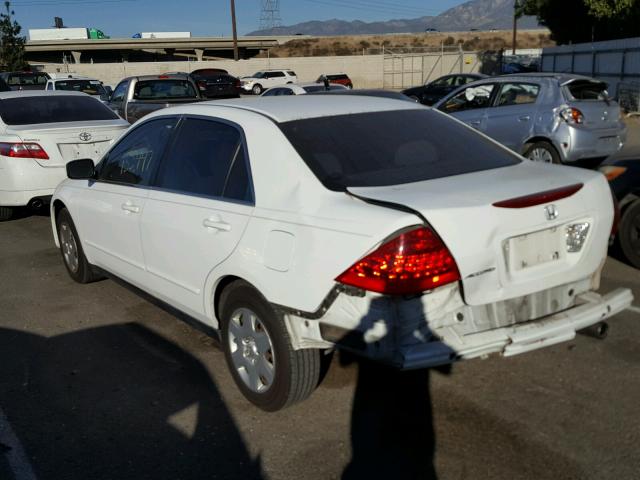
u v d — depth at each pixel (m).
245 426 3.66
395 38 89.38
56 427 3.73
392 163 3.64
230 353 3.92
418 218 2.98
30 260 7.27
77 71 50.09
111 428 3.70
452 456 3.30
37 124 8.67
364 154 3.67
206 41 79.00
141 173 4.73
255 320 3.68
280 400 3.60
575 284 3.52
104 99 17.45
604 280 5.79
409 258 2.93
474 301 3.11
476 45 85.81
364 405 3.82
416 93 24.98
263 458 3.36
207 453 3.42
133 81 13.89
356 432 3.55
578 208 3.38
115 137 8.88
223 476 3.23
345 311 3.11
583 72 26.41
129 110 13.73
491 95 10.84
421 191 3.24
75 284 6.30
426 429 3.55
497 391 3.92
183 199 4.14
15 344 4.93
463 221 3.02
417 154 3.79
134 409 3.90
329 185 3.38
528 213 3.18
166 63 50.19
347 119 3.97
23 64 43.28
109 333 5.07
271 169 3.60
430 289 2.99
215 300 3.98
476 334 3.11
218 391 4.08
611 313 3.53
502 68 42.38
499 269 3.13
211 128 4.17
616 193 6.11
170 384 4.20
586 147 9.80
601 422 3.54
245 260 3.54
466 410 3.72
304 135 3.71
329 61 49.91
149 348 4.77
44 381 4.30
